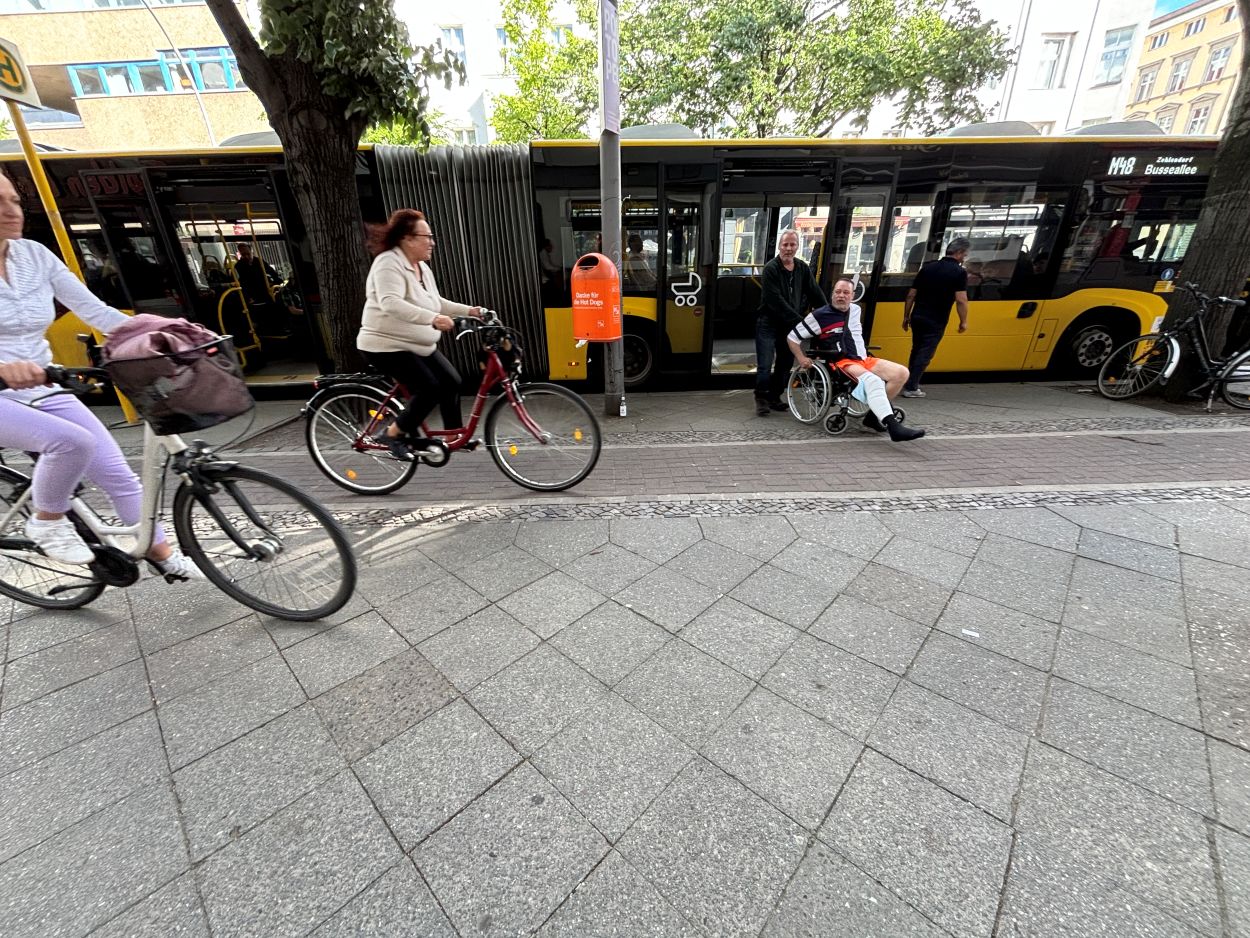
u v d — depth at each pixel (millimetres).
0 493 2340
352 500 3770
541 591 2678
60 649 2307
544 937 1295
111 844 1527
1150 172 6039
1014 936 1283
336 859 1478
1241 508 3441
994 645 2273
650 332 6508
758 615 2479
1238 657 2180
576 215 5988
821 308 4988
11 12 16922
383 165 5793
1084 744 1801
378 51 4195
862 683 2078
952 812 1584
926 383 7082
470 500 3729
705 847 1494
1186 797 1615
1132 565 2840
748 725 1893
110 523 2566
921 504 3547
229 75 18281
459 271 6215
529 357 6578
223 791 1680
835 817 1573
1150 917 1317
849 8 11039
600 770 1729
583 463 3779
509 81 19953
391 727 1902
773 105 11789
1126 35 19297
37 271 2084
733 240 8383
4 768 1762
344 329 4867
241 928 1322
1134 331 6703
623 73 12297
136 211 5816
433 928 1315
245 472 2182
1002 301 6508
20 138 4281
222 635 2383
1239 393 5656
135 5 17250
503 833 1539
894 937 1285
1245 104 5059
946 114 12180
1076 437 4867
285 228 5848
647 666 2176
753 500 3637
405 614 2514
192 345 1949
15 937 1312
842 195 6004
